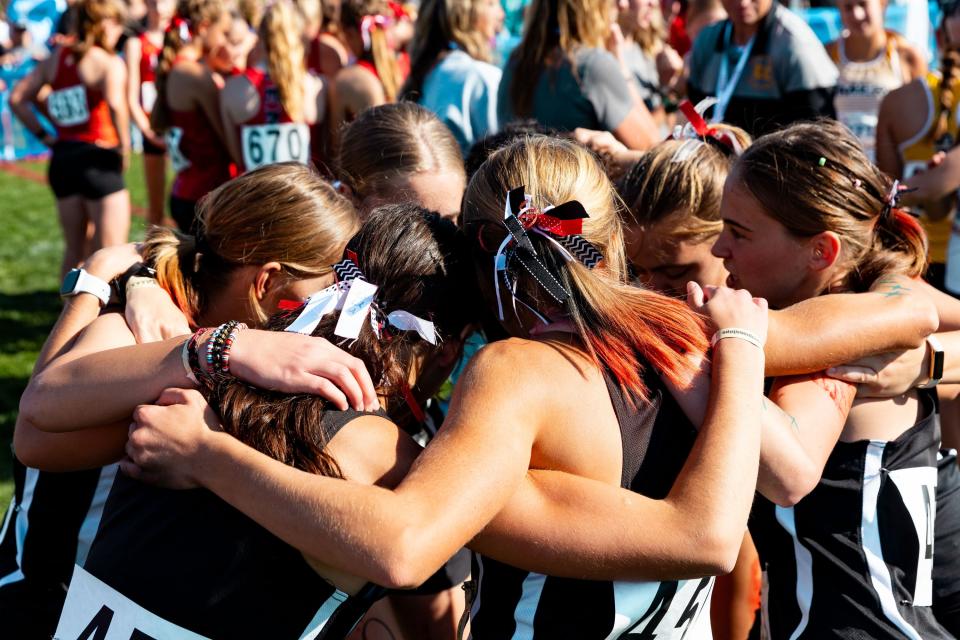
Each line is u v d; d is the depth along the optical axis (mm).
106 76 7496
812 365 1941
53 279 8961
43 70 7520
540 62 4219
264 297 2145
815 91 4742
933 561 2182
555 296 1729
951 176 4570
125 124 7754
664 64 7172
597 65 4121
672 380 1740
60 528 2072
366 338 1819
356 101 6082
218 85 6301
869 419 2133
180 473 1667
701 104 2732
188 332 2059
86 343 1947
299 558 1638
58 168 7621
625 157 3213
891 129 5012
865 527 2086
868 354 1982
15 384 6102
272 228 2092
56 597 2098
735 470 1605
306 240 2107
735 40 4934
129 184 13461
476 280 1954
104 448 1839
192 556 1660
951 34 4828
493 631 1770
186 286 2168
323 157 6297
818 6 10719
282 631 1641
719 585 2561
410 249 1872
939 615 2195
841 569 2074
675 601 1732
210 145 6418
